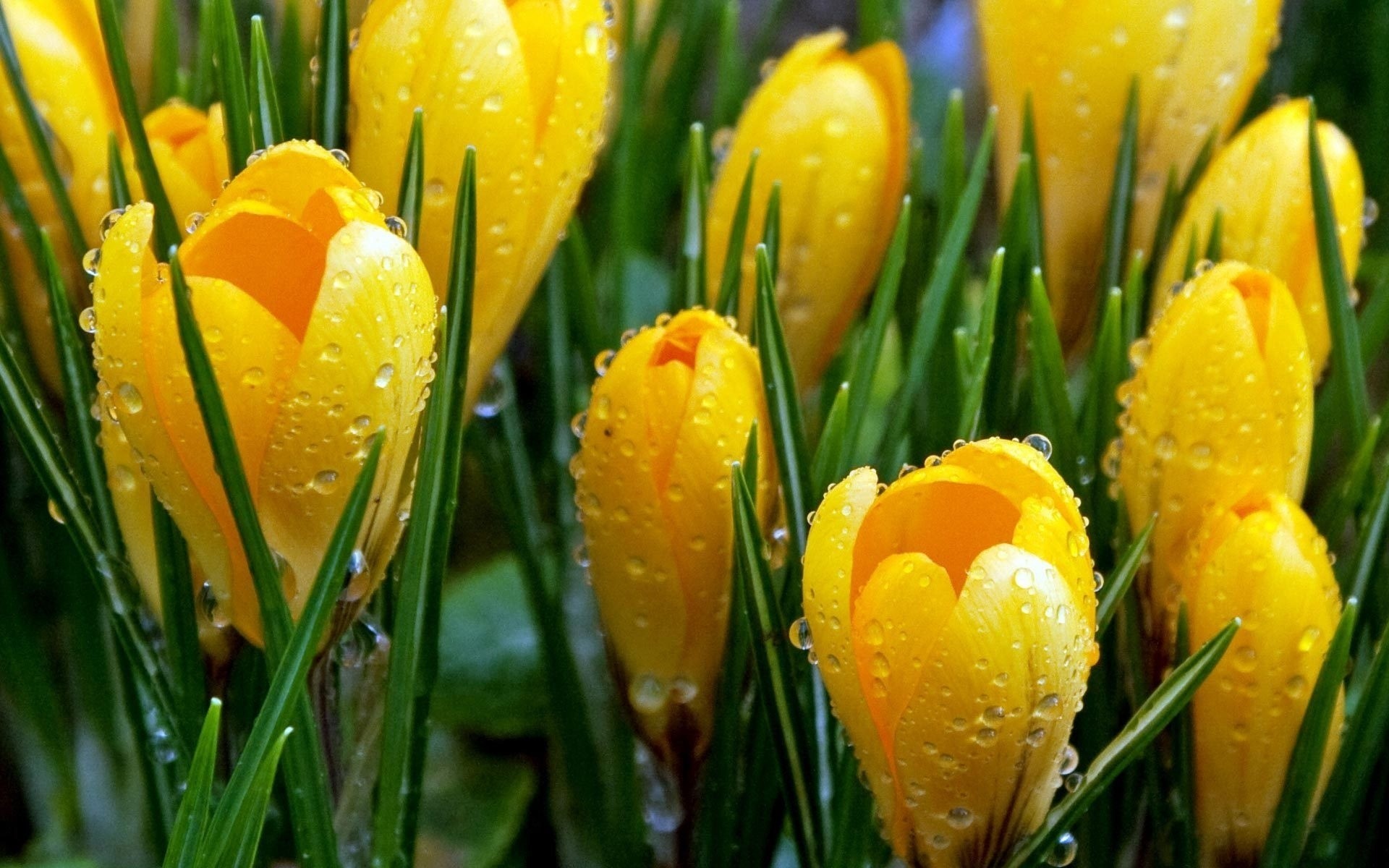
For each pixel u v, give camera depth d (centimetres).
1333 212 33
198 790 29
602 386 31
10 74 32
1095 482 33
